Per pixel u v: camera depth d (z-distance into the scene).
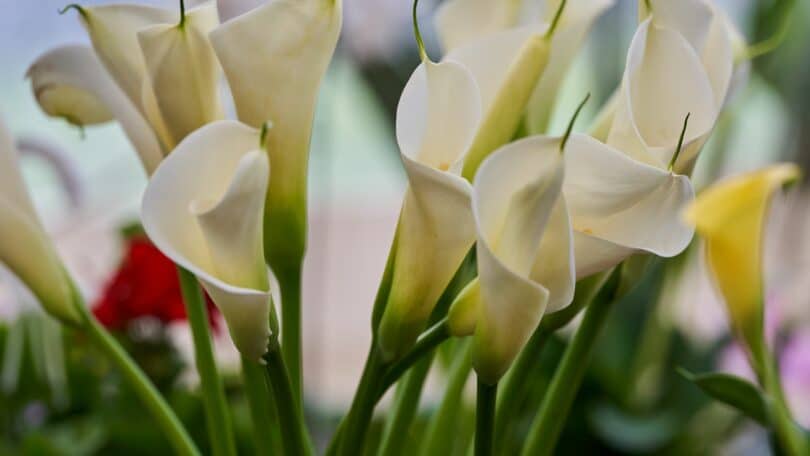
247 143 1.24
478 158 1.35
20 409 2.37
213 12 1.32
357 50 2.35
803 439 1.38
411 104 1.24
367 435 1.33
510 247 1.21
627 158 1.22
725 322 2.35
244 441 2.07
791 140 2.70
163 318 2.25
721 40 1.30
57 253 1.41
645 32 1.26
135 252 2.25
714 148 2.19
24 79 1.42
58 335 2.06
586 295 1.35
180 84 1.30
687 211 1.25
